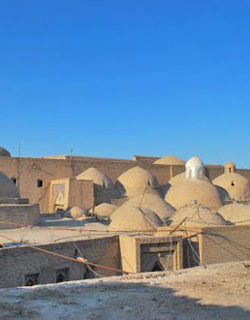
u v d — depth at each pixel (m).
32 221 29.50
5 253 18.03
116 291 12.23
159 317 9.48
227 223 25.25
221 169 63.28
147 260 21.27
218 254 21.55
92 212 39.47
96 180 46.81
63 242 20.67
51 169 47.16
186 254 21.94
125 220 25.44
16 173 44.47
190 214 24.41
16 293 11.98
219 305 10.48
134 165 55.31
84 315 9.74
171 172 58.19
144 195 31.58
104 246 22.50
